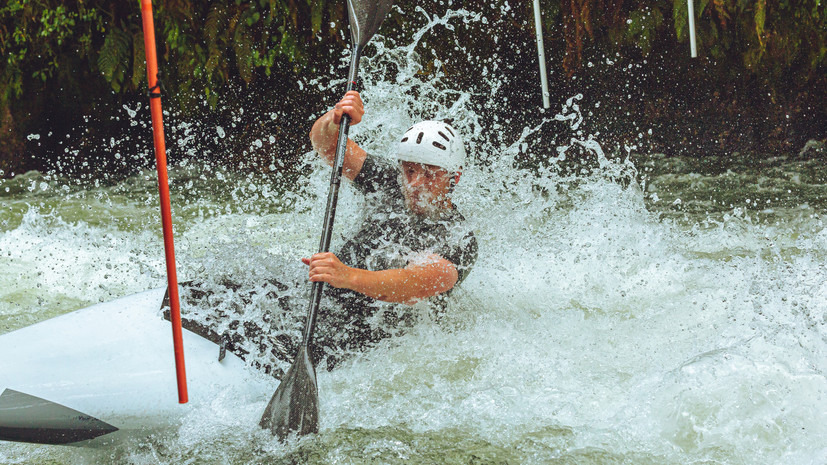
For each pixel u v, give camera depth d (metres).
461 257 6.23
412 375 6.27
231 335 5.61
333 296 6.15
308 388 5.30
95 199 14.22
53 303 8.06
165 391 5.16
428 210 6.33
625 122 19.00
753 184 14.94
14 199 14.20
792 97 18.69
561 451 5.17
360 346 6.27
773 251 9.55
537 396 5.93
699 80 18.84
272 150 17.52
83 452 5.18
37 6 16.69
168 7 16.17
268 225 11.58
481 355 6.56
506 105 18.78
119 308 5.71
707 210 12.97
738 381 5.59
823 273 8.06
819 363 5.74
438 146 6.19
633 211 9.67
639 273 8.23
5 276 8.84
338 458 5.10
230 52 17.62
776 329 6.39
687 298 7.61
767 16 17.56
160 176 4.45
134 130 17.80
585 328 7.05
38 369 5.02
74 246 10.38
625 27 17.78
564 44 18.62
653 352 6.56
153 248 10.45
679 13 16.47
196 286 5.89
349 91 6.59
